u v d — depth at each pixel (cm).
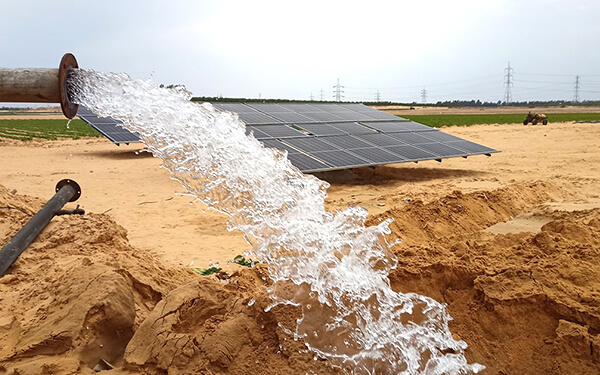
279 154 535
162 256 759
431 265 442
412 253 489
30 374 356
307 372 355
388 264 446
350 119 1986
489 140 2848
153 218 1023
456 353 382
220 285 447
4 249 555
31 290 468
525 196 1070
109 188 1374
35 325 407
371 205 1097
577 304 384
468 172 1684
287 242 432
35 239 610
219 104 1880
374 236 469
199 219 1002
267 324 390
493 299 401
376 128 1886
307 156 1347
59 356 382
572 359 358
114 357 404
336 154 1408
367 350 373
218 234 895
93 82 439
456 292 429
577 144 2461
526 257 466
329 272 415
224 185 450
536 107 13025
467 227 829
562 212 906
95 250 580
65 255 568
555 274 418
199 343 362
